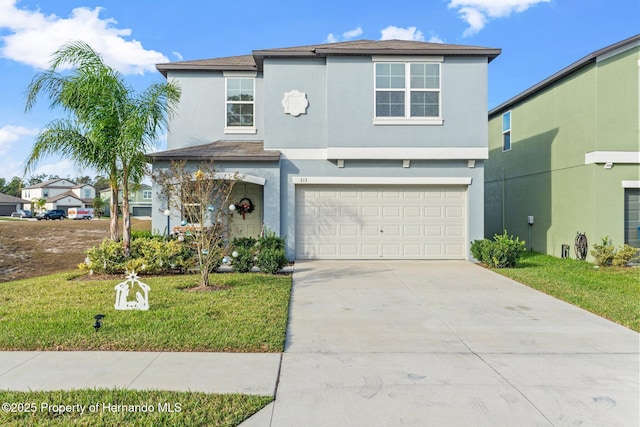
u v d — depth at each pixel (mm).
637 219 13602
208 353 5586
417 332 6570
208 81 15797
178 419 3889
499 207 19875
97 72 11125
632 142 13273
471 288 9703
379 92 13703
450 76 13672
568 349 5832
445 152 13664
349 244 13953
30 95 10945
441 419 3963
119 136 11289
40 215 51812
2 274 13445
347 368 5133
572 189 14367
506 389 4586
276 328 6453
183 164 10320
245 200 15102
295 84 14008
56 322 6590
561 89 14961
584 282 10188
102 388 4484
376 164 13859
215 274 10945
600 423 3904
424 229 13984
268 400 4289
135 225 26531
